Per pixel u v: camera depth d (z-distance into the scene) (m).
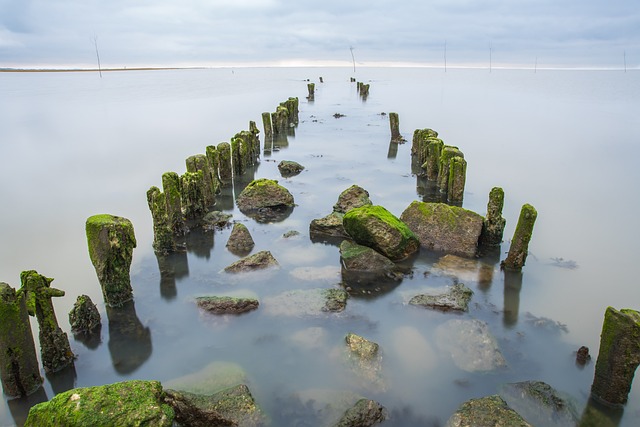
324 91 73.31
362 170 24.83
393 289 12.34
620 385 8.12
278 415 8.07
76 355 9.86
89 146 31.02
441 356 9.65
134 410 6.11
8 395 8.49
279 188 18.61
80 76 144.75
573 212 18.81
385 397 8.52
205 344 10.18
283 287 12.43
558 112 48.09
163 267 13.71
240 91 72.56
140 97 62.03
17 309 8.17
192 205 17.17
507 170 25.08
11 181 22.97
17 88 79.62
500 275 13.20
